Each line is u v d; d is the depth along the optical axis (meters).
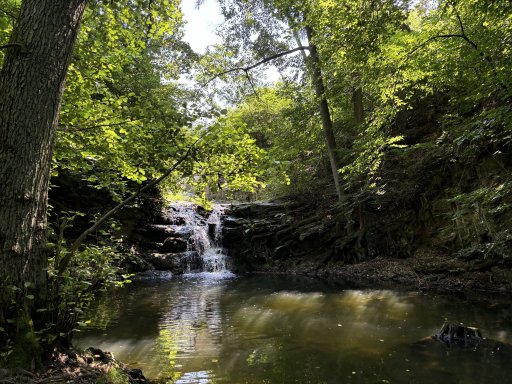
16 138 3.39
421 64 9.16
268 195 22.16
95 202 14.30
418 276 11.22
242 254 16.84
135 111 5.57
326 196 17.62
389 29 8.06
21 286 3.37
